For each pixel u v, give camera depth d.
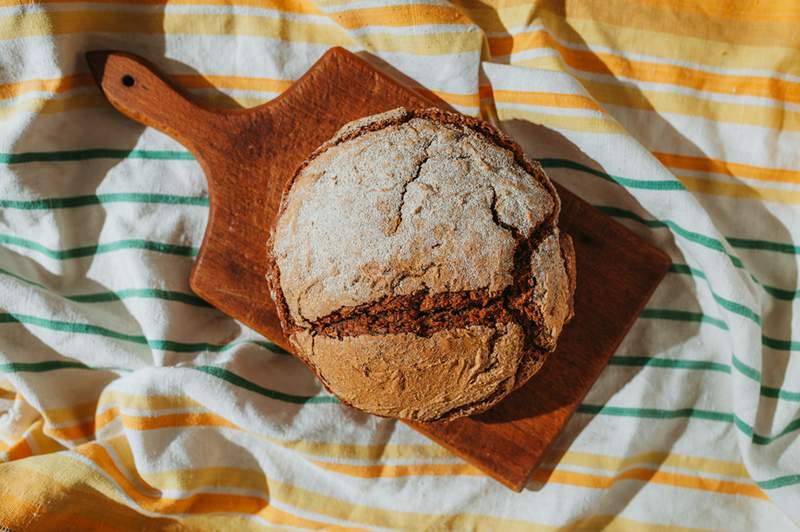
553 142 0.71
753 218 0.72
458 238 0.59
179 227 0.72
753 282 0.70
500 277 0.59
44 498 0.68
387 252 0.59
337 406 0.72
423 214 0.59
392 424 0.72
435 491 0.73
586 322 0.69
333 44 0.72
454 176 0.60
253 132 0.69
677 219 0.70
